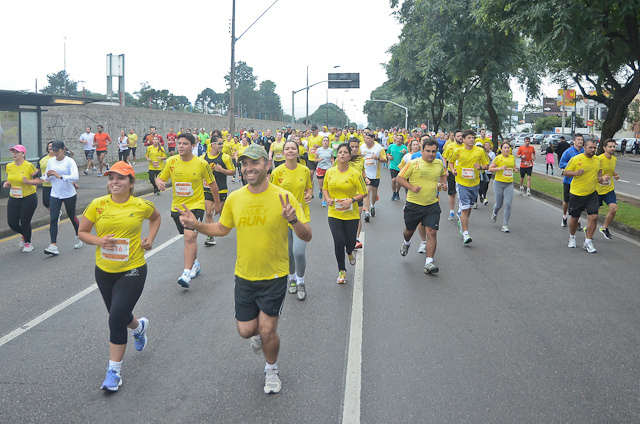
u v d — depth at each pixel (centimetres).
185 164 777
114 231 461
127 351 530
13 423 399
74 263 890
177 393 444
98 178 2136
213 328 589
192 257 748
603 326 598
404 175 803
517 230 1180
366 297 696
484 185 1571
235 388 452
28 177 952
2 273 826
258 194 430
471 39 2556
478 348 534
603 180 948
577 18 1248
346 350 527
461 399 432
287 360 504
